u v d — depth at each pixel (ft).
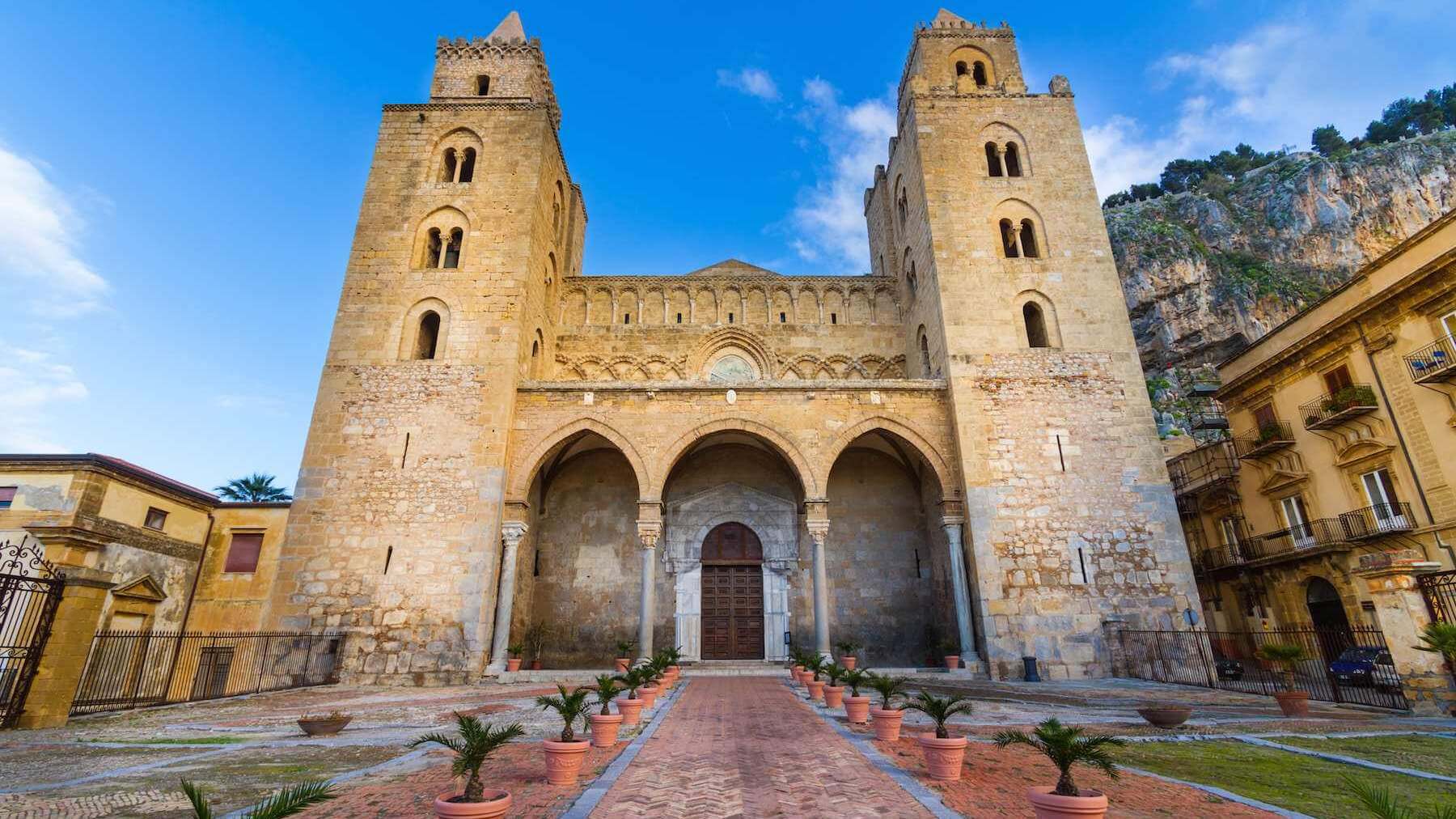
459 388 84.94
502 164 98.48
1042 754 33.73
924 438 86.79
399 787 26.53
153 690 77.30
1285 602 94.32
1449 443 71.46
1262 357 99.30
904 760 30.96
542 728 43.14
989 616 77.25
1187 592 78.43
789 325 113.50
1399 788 26.27
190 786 14.01
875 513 100.73
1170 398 221.05
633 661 78.33
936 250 94.48
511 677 73.87
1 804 24.23
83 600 46.60
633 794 24.73
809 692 57.11
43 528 51.98
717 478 101.35
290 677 71.67
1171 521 81.41
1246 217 295.69
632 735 37.99
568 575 96.78
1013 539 80.38
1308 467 90.02
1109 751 34.73
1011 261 94.27
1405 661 46.62
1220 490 107.34
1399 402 76.79
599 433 85.46
